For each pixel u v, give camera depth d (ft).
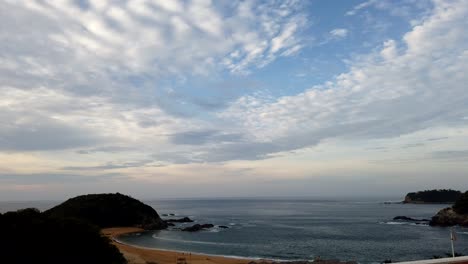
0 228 120.26
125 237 283.18
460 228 323.57
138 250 194.29
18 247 115.96
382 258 184.44
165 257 171.01
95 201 378.12
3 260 111.04
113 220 359.05
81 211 355.97
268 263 148.05
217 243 243.81
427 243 234.99
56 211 363.97
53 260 120.47
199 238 274.16
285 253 200.64
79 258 127.75
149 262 150.51
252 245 232.94
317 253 200.54
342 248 217.56
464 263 47.57
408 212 579.48
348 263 145.28
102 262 134.00
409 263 46.06
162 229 349.20
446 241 243.40
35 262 116.26
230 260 167.12
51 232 127.34
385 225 364.79
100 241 140.67
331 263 145.38
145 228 345.51
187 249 216.33
